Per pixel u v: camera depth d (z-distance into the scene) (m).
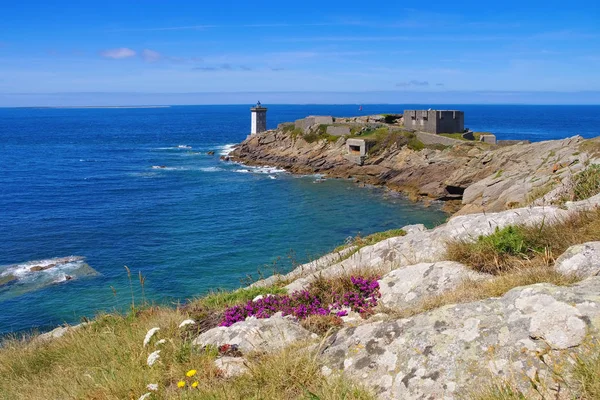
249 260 34.78
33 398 7.62
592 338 4.93
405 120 84.12
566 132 178.50
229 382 6.34
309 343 7.07
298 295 9.77
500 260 8.38
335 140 80.88
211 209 52.84
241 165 89.06
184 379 6.73
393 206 54.06
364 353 6.09
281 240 40.12
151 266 33.72
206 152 112.38
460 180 55.66
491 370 5.09
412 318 6.36
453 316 6.07
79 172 82.12
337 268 11.97
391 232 15.89
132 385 6.80
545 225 9.09
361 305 8.73
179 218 48.59
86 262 34.66
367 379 5.70
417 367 5.50
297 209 52.59
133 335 9.34
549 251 7.88
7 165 90.69
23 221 47.22
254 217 48.78
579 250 7.10
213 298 11.90
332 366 6.13
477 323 5.72
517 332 5.38
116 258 35.56
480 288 6.97
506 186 43.66
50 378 8.44
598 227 8.19
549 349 5.03
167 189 65.81
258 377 6.22
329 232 42.72
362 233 42.19
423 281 8.64
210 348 7.61
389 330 6.28
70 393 7.24
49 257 35.91
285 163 84.50
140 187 67.44
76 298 28.20
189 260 34.97
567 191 12.95
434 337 5.77
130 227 44.91
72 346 10.02
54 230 43.66
